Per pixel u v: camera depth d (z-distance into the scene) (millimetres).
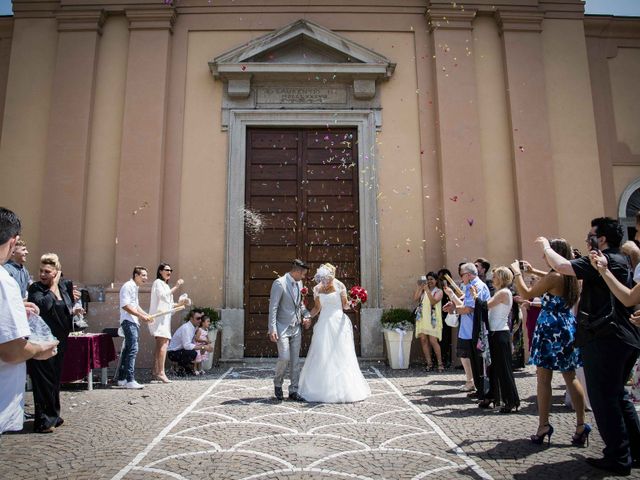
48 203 9258
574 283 4027
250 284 9445
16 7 9945
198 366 8211
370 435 4336
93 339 6555
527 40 10078
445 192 9453
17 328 2227
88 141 9539
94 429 4598
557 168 9867
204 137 9750
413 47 10188
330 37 9805
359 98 9945
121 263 9031
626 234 10016
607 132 10375
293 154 9914
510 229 9617
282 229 9656
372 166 9695
